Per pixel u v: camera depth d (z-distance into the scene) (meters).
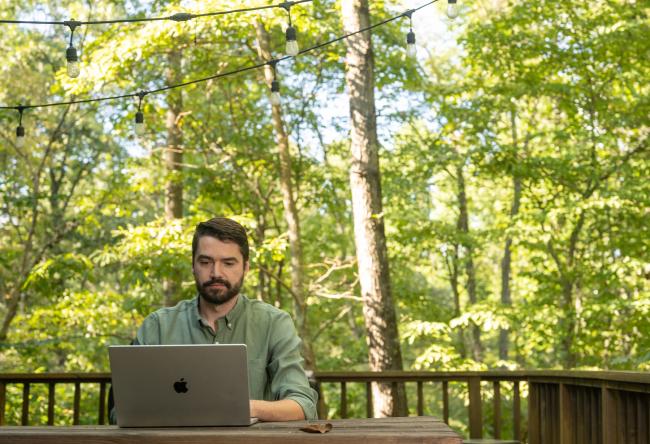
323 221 16.55
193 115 13.16
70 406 13.52
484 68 12.48
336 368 15.21
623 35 11.28
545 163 11.88
